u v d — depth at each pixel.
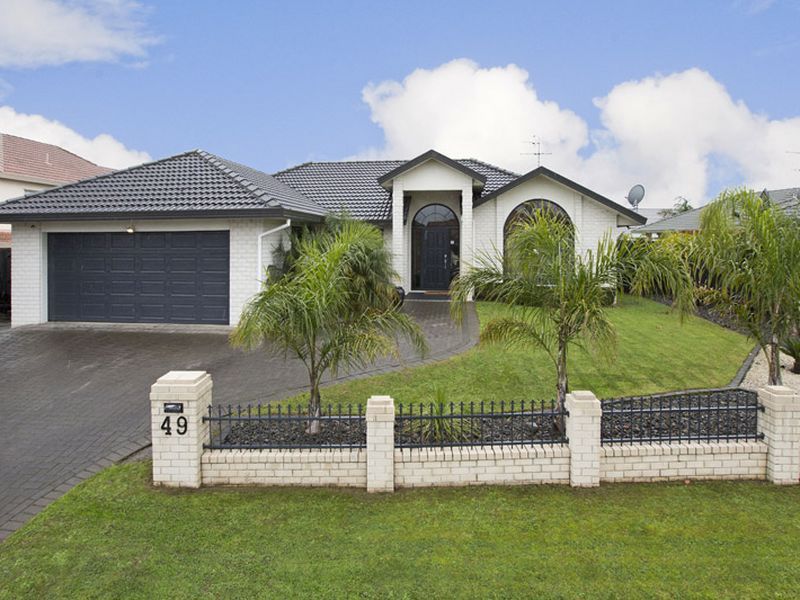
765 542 5.02
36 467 6.54
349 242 7.39
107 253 15.52
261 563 4.69
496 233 19.44
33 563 4.66
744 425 6.98
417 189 18.89
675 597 4.29
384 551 4.87
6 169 26.62
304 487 6.06
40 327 15.07
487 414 6.36
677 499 5.81
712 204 8.25
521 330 7.25
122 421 7.97
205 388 6.27
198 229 14.94
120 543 4.96
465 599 4.27
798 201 8.50
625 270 7.01
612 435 6.59
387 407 5.95
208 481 6.11
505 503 5.71
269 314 6.39
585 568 4.64
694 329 14.32
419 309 17.62
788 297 7.65
